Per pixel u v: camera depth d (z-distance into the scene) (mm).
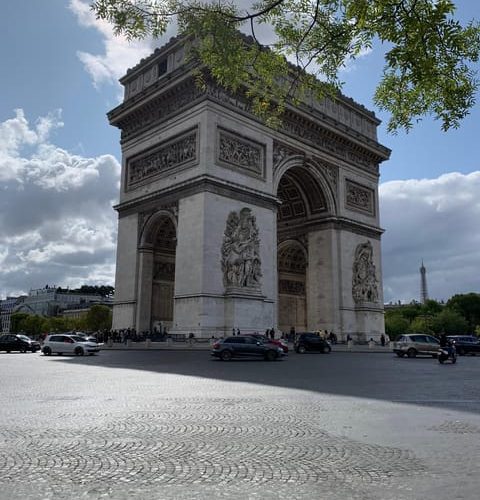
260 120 74438
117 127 85438
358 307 85812
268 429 15805
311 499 9500
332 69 19188
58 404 20844
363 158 95062
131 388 26281
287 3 18172
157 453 12844
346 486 10250
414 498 9555
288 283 94125
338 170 88562
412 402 21578
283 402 21375
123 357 52719
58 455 12594
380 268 93562
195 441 14172
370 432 15406
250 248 67938
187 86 71062
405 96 18984
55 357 57500
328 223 85625
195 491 9930
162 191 71688
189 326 63219
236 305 64062
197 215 65438
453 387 27547
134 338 70750
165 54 77625
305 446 13625
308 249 87750
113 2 17219
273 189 74938
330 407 20062
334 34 17641
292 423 16766
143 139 78875
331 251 84250
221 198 66812
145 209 75500
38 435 14859
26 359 53750
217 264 64688
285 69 21250
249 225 68875
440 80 17125
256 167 73062
